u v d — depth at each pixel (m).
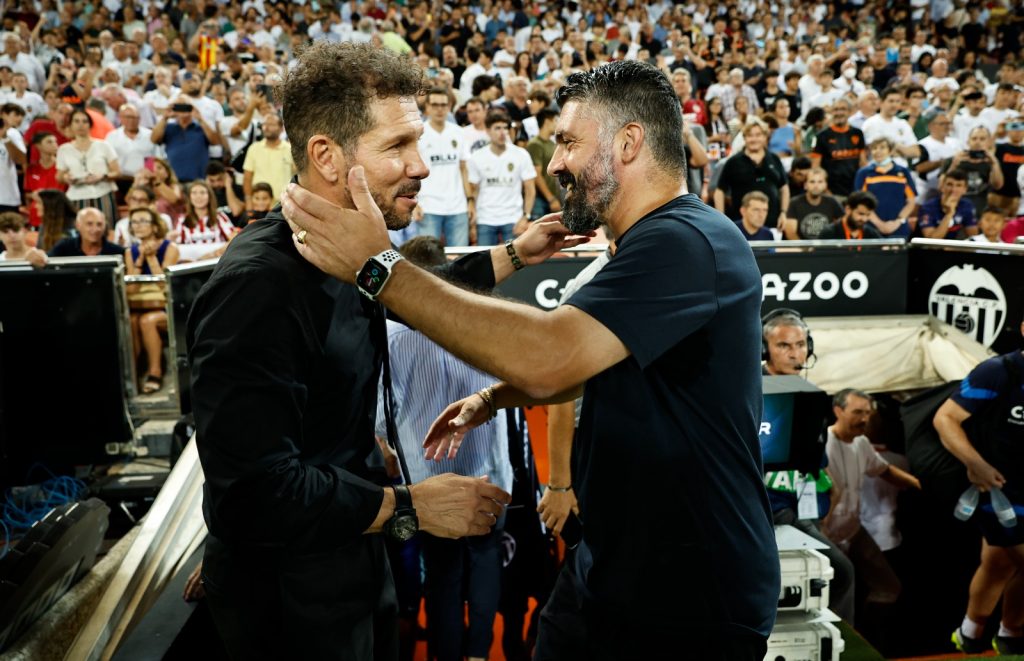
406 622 3.27
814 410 2.42
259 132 8.62
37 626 2.12
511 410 3.11
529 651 3.29
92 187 7.69
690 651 1.45
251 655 1.48
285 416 1.29
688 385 1.37
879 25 15.12
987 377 3.41
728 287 1.34
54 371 4.04
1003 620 3.65
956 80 12.15
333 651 1.46
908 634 3.81
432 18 13.59
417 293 1.25
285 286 1.30
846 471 3.87
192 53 11.89
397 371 2.75
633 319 1.27
